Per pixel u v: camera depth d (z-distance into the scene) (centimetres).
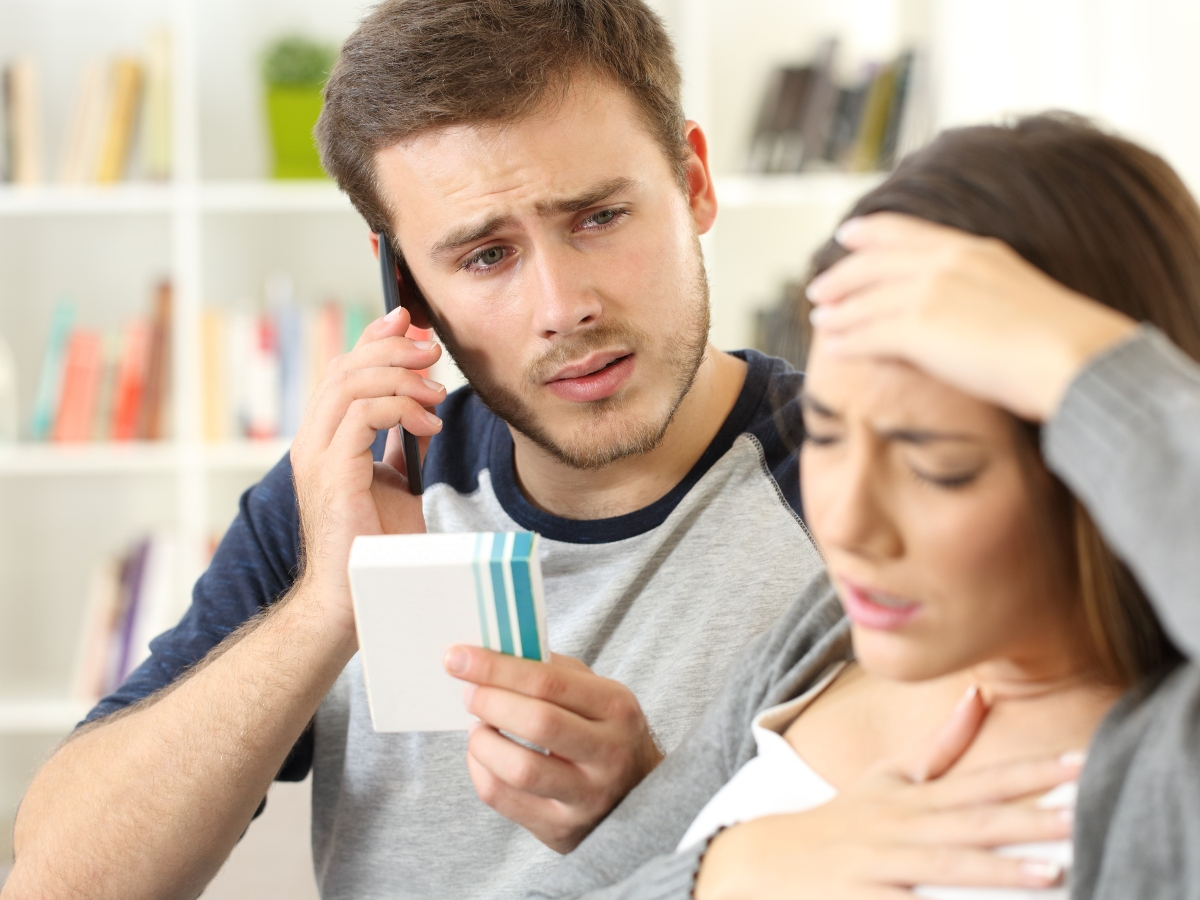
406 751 120
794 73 248
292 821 156
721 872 73
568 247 109
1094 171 63
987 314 54
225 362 251
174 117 252
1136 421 50
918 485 60
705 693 111
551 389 113
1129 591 62
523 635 88
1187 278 63
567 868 91
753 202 251
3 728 256
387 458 125
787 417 99
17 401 274
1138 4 233
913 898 64
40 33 270
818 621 91
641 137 110
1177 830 57
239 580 132
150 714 119
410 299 127
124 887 115
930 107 249
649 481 120
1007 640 63
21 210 249
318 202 251
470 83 104
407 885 118
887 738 78
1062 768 65
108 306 275
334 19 273
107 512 281
